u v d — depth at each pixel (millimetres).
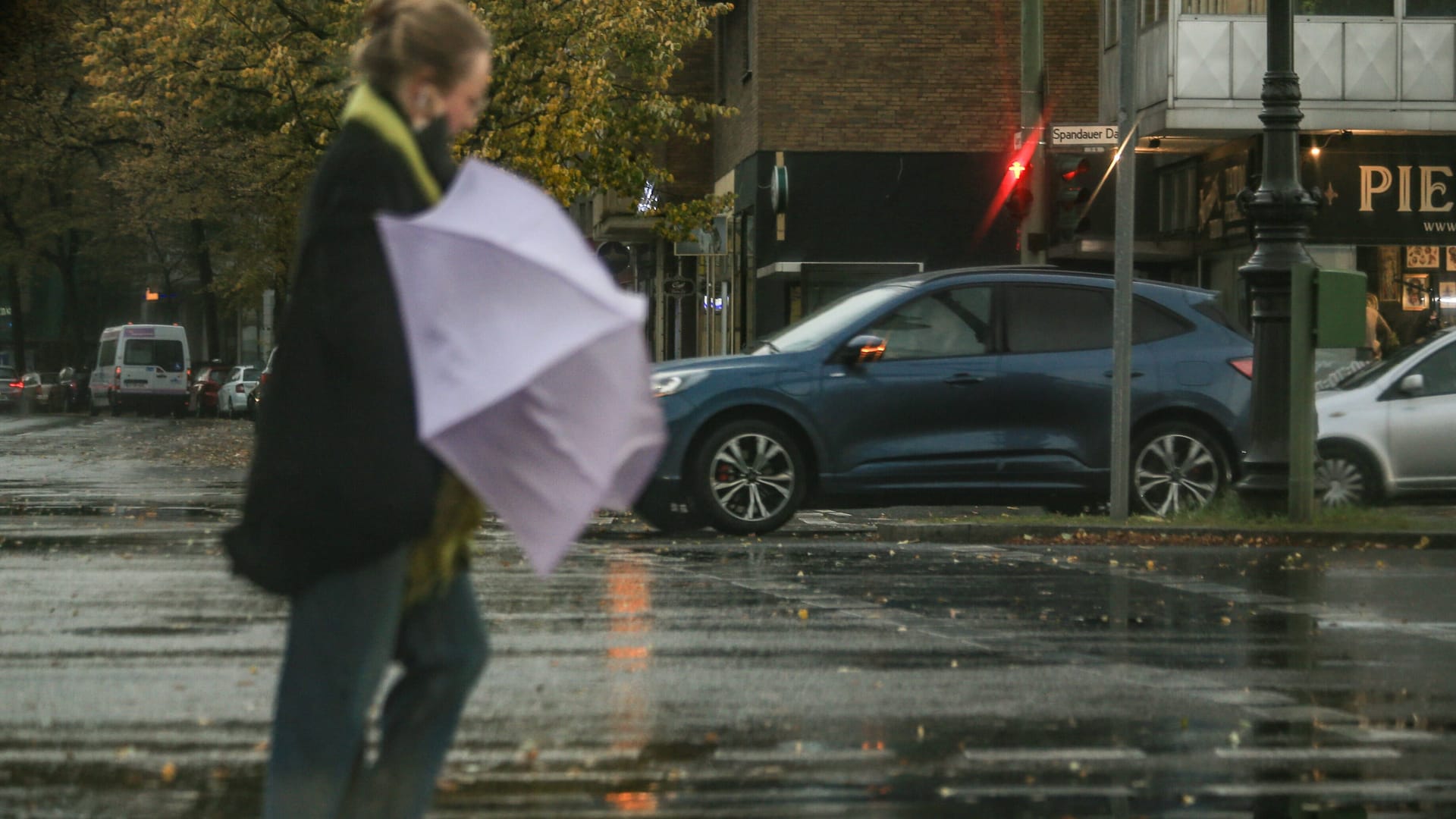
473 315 4137
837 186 39000
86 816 6047
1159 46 33656
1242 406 18219
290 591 4309
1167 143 35156
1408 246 34125
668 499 16938
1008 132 39156
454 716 4852
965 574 13648
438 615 4781
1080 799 6410
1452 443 20750
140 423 59719
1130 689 8727
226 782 6566
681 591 12281
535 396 4082
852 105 39000
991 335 17734
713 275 45750
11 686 8461
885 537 17031
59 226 81438
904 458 17312
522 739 7379
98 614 10805
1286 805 6375
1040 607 11742
